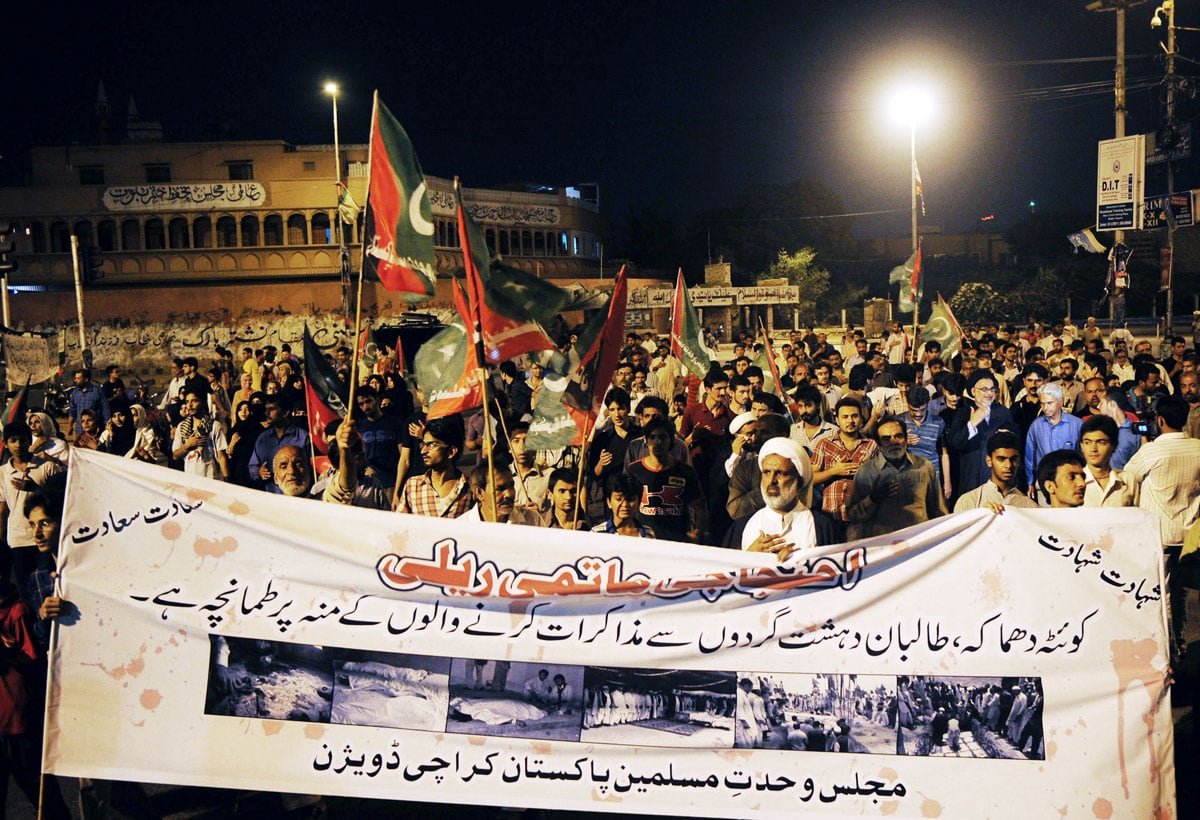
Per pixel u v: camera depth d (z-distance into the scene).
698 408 10.53
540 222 60.53
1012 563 4.84
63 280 51.06
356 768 4.96
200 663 4.98
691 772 4.89
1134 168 23.83
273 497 5.03
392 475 9.55
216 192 51.03
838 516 7.28
